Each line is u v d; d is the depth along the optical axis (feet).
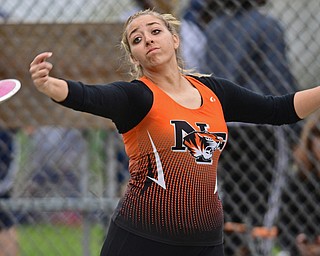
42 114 61.21
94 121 61.11
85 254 60.44
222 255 40.83
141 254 39.19
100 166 62.28
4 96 37.17
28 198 62.44
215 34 59.52
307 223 59.31
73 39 60.64
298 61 59.77
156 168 38.75
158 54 39.50
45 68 34.60
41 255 64.34
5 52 61.16
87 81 60.59
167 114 38.60
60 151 63.26
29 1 60.80
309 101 42.39
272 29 59.57
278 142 59.52
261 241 59.52
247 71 59.41
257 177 59.67
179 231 39.04
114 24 60.23
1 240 61.93
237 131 59.57
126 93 38.11
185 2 60.08
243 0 59.82
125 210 39.75
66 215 68.80
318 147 58.90
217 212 40.19
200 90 40.37
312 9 59.57
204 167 39.09
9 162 63.00
